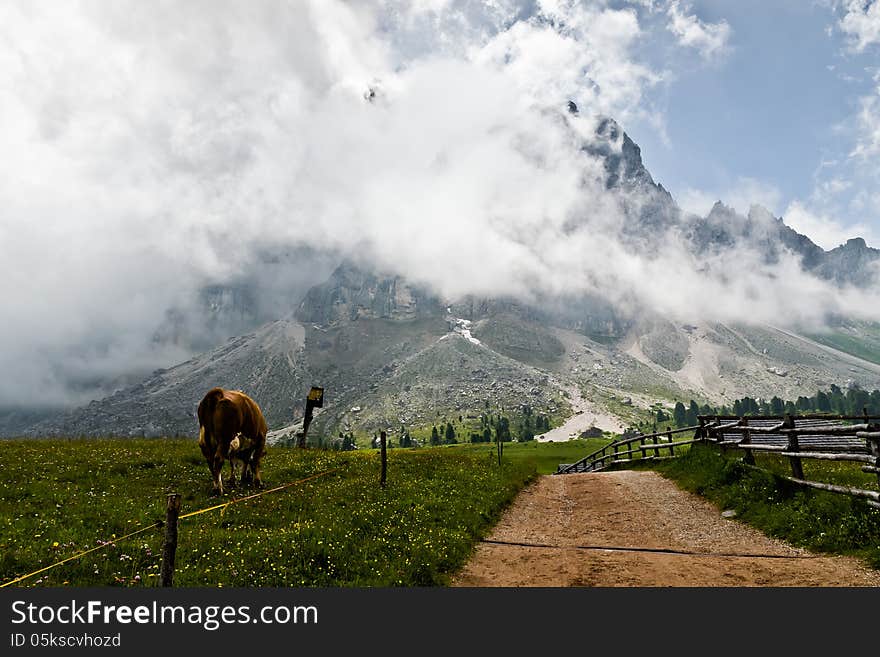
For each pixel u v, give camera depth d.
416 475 23.62
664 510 18.81
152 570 10.62
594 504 21.44
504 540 15.32
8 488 16.62
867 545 11.74
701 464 24.14
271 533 13.52
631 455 42.22
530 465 35.19
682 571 11.57
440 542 13.69
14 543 11.69
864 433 13.49
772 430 18.55
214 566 11.09
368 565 11.74
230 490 19.11
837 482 16.75
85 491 17.52
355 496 18.34
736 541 13.98
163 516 14.90
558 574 11.77
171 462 22.83
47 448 24.64
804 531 13.43
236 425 19.20
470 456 35.16
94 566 10.68
